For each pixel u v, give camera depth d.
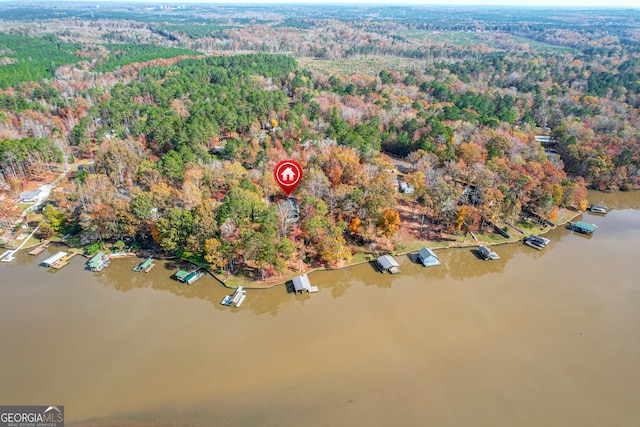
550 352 85.94
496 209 124.12
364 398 74.44
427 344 87.31
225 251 101.06
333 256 105.88
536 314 97.19
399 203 141.25
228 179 128.88
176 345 85.56
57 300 98.00
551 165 148.00
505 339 89.19
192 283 103.62
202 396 74.06
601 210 148.88
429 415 71.62
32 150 146.00
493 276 111.50
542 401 74.88
